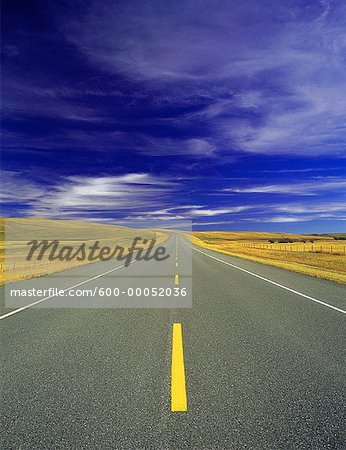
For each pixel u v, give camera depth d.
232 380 3.84
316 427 2.88
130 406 3.24
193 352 4.83
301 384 3.73
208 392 3.53
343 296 9.68
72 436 2.77
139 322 6.67
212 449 2.60
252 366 4.27
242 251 42.53
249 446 2.63
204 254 32.41
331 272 16.77
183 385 3.71
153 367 4.25
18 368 4.24
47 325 6.45
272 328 6.16
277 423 2.94
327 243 84.38
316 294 10.03
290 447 2.62
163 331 5.98
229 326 6.32
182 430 2.84
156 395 3.47
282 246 65.06
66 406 3.25
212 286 11.69
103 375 4.00
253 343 5.25
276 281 13.07
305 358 4.57
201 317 7.07
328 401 3.34
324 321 6.68
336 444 2.66
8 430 2.87
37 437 2.76
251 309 7.87
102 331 6.00
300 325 6.38
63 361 4.48
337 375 3.99
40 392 3.56
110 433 2.80
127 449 2.61
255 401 3.33
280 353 4.77
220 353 4.78
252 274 15.56
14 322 6.71
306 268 18.50
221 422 2.96
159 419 3.01
